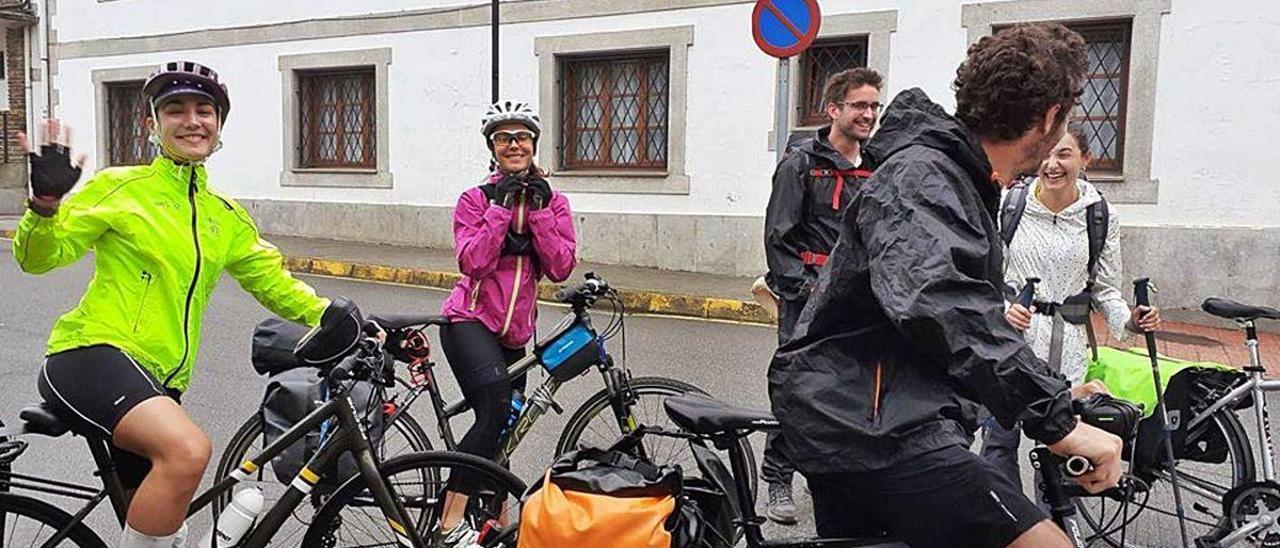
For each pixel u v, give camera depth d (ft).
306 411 11.62
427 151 45.50
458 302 13.25
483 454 12.69
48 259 9.33
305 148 50.14
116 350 9.64
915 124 7.36
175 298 9.97
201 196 10.34
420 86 45.37
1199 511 12.60
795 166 13.82
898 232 6.81
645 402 14.47
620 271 38.55
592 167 41.57
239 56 51.16
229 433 18.40
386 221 46.96
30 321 29.19
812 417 7.49
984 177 7.28
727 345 26.58
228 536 10.11
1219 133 29.99
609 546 7.97
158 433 9.30
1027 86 7.07
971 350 6.51
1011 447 12.84
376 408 11.34
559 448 14.42
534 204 13.08
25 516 10.10
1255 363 12.51
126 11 55.36
